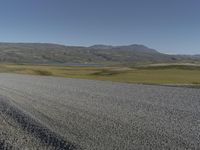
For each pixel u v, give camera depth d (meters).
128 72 77.81
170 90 19.95
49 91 17.98
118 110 10.98
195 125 8.52
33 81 28.06
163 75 61.75
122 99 14.30
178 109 11.41
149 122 8.87
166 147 6.41
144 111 10.81
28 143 7.11
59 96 15.35
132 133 7.58
